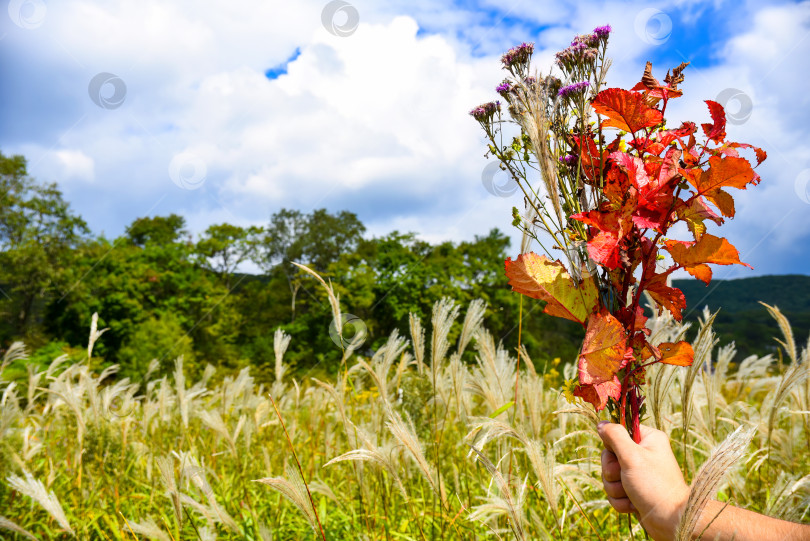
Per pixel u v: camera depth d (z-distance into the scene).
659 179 0.99
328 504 2.53
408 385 2.26
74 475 2.83
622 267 1.08
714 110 1.03
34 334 24.31
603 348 1.01
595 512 2.07
